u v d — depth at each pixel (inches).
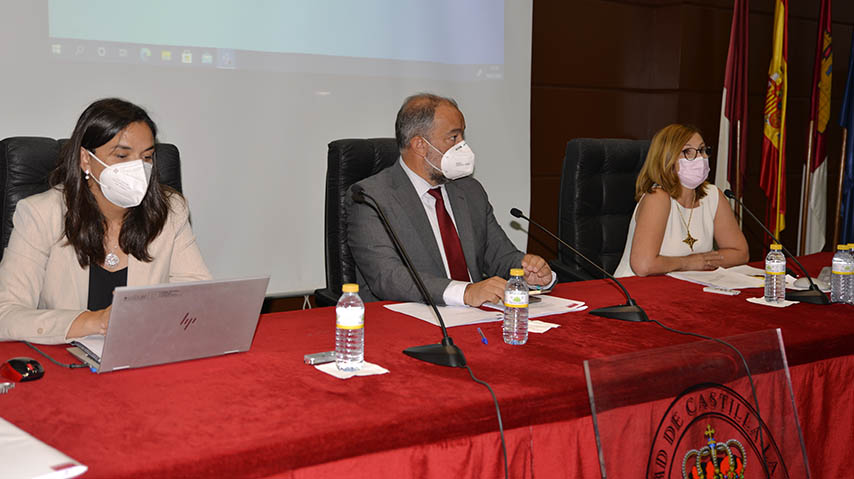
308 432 43.3
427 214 94.3
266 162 128.5
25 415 44.8
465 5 146.3
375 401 48.8
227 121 124.3
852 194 178.4
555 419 52.2
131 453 39.7
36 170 83.0
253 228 128.4
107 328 51.3
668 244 110.5
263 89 126.9
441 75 144.8
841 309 80.5
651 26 174.1
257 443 41.5
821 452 71.2
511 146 154.7
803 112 203.8
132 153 68.6
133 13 115.3
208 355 57.5
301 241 133.4
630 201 122.6
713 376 51.8
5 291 66.2
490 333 67.4
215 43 122.1
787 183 204.7
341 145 100.3
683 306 80.5
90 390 49.6
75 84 111.8
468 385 52.4
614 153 120.9
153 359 54.7
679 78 171.0
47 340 58.8
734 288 90.6
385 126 139.6
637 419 48.1
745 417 52.9
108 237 72.7
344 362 56.7
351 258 100.7
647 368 48.9
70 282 70.4
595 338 66.2
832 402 71.3
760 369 54.2
